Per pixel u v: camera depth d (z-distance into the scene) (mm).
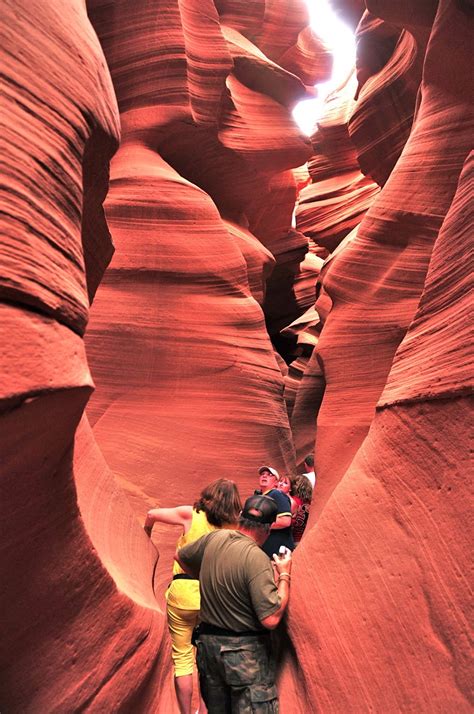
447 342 2594
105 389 5895
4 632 1895
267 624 2668
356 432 5629
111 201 6141
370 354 5648
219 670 2707
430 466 2561
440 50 4172
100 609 2361
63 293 1627
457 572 2297
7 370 1353
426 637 2369
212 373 6234
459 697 2174
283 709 2906
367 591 2697
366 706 2521
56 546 2010
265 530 2979
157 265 6148
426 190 5012
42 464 1758
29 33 1739
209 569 2816
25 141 1584
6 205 1450
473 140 4523
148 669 2705
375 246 5633
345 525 2961
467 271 2564
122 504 3725
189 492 5887
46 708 2111
